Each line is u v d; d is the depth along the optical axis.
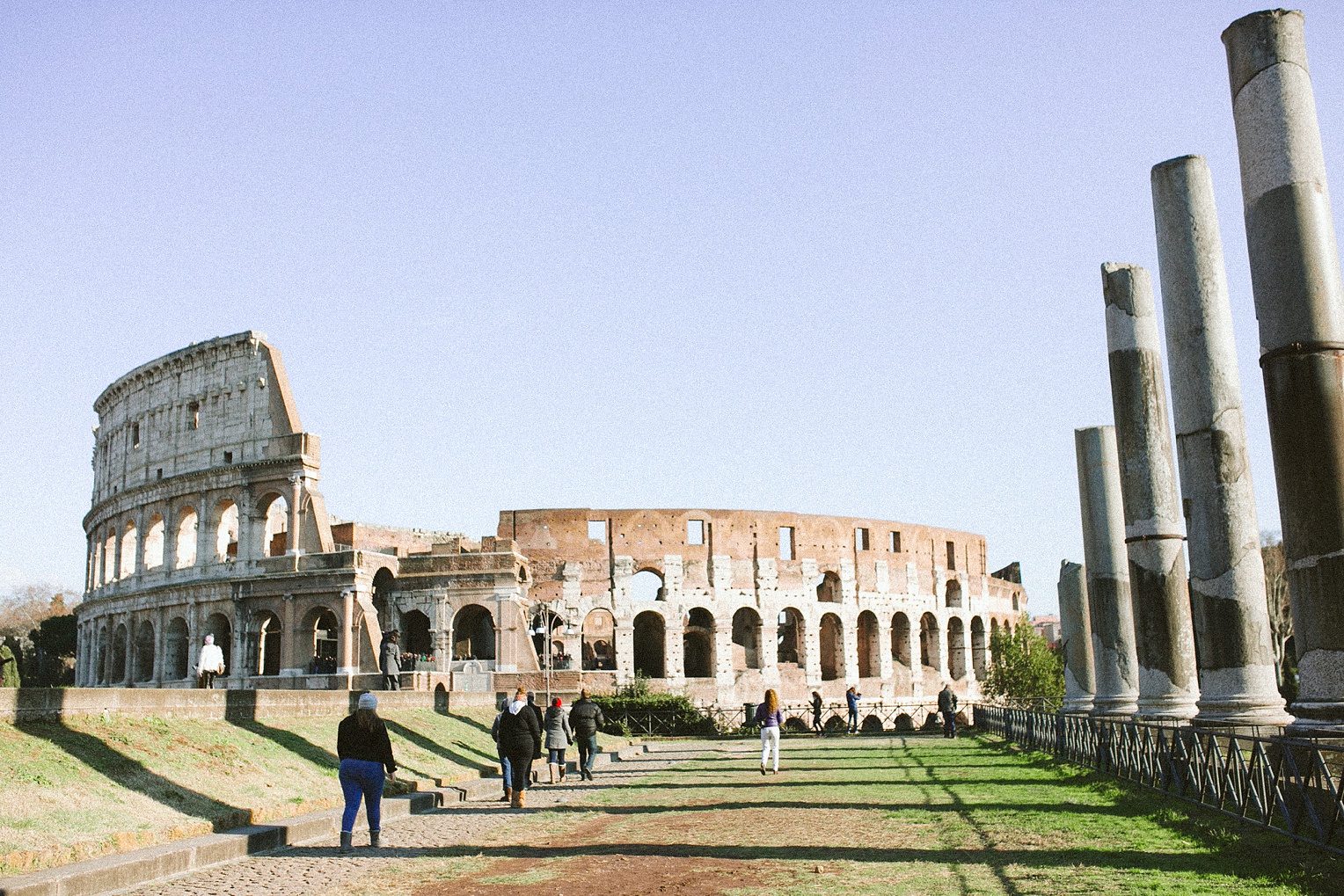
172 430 87.12
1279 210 20.59
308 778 26.31
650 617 98.12
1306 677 19.31
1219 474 25.17
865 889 14.48
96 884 15.77
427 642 81.38
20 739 21.17
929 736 62.19
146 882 16.64
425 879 16.56
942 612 108.25
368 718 20.09
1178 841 17.66
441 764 32.78
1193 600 25.44
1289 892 13.37
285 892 15.70
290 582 75.12
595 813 24.77
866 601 100.88
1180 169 26.64
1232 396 25.58
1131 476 30.53
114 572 90.94
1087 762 31.47
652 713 70.12
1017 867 15.77
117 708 25.00
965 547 113.75
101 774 20.97
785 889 14.66
